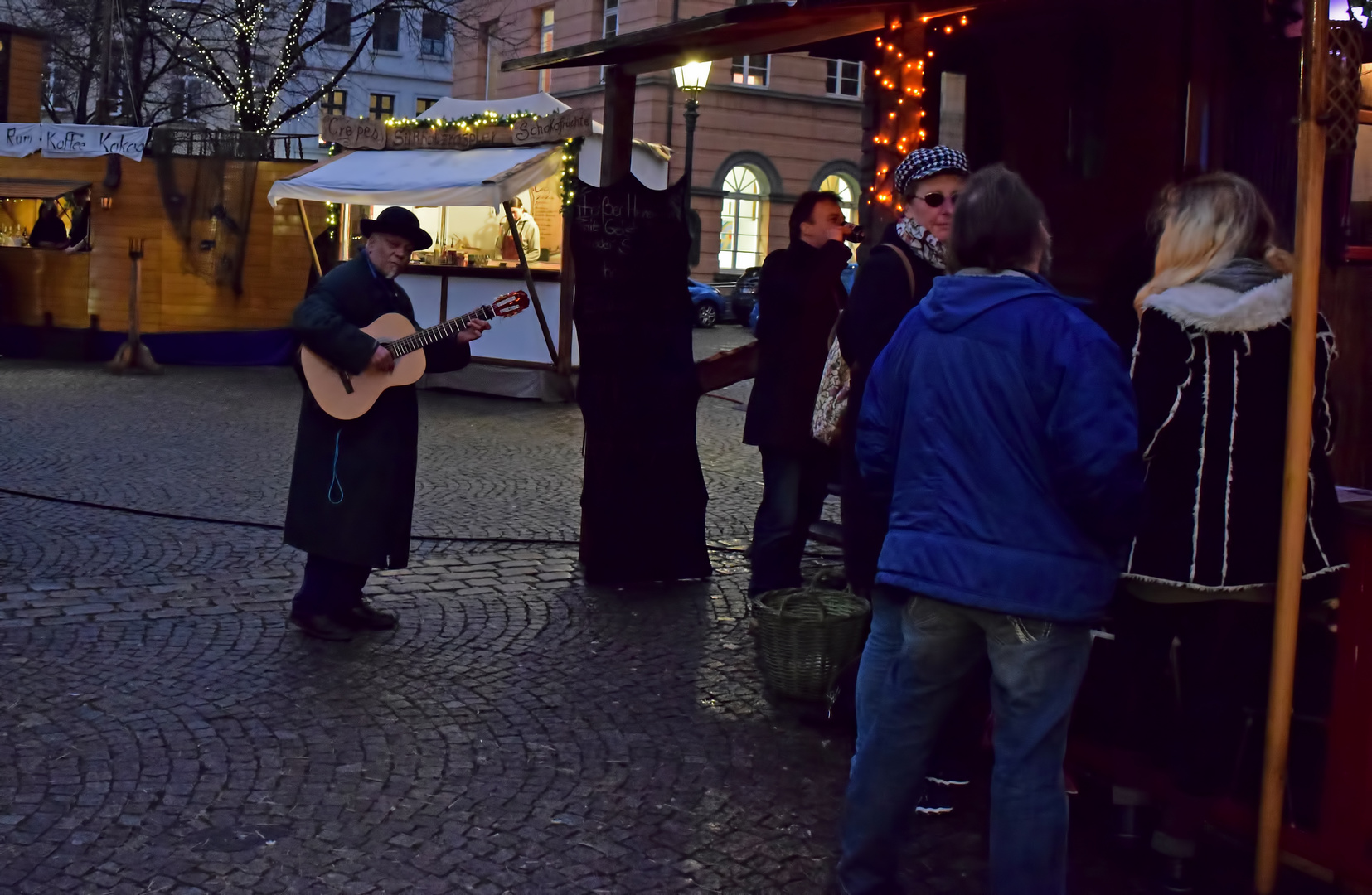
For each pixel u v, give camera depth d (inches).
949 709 115.1
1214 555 121.6
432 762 158.2
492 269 537.3
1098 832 143.4
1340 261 181.2
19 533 267.1
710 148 1202.0
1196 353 122.0
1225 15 180.7
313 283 618.5
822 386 189.2
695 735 169.5
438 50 1823.3
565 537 282.2
